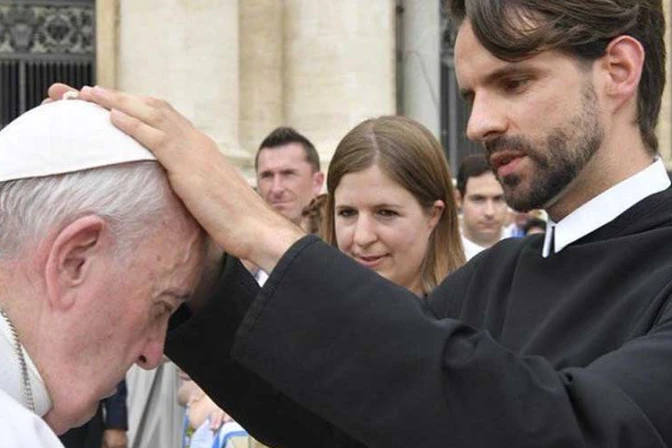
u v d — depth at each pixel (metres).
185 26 15.41
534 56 2.64
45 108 2.54
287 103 16.48
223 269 2.90
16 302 2.44
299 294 2.43
